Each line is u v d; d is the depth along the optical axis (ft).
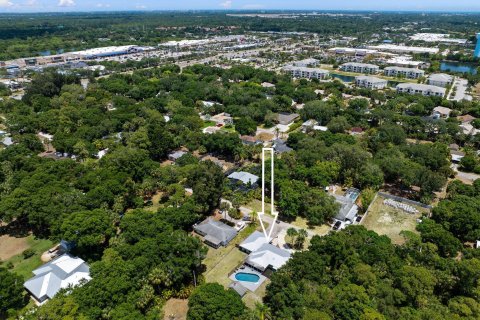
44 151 524.93
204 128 612.29
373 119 631.15
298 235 316.19
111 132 561.02
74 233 291.38
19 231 341.41
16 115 605.31
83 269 275.59
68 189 360.89
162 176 413.39
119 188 360.89
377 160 436.76
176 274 256.93
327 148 456.86
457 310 221.66
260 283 278.26
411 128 581.94
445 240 292.61
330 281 256.11
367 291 235.40
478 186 383.65
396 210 379.14
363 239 296.51
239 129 572.92
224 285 276.41
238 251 317.83
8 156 447.83
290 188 370.73
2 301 239.30
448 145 530.68
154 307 247.09
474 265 247.09
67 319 209.05
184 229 339.98
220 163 486.38
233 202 368.07
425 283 239.30
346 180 416.87
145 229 294.05
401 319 212.84
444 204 349.20
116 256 271.69
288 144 526.57
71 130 567.18
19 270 289.53
